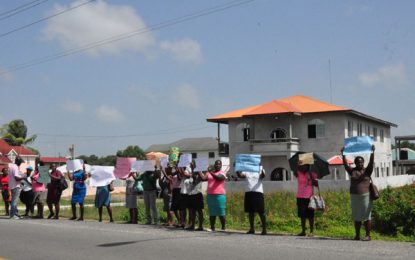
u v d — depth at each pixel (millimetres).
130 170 16797
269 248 10492
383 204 14312
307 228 14547
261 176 13406
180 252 10172
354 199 11812
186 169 14508
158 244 11289
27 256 10172
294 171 13367
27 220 17797
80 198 17953
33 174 19484
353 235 13016
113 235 13000
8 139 78688
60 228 14758
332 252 9867
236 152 51406
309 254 9672
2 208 26297
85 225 15734
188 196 14367
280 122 49188
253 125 50281
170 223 15625
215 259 9336
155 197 16078
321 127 48219
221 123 54000
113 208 24469
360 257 9266
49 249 10930
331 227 14570
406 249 10211
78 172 18016
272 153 48375
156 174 16031
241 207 19547
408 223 13312
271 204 20484
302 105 50219
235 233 13508
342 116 47344
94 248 10930
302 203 12914
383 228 13727
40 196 18828
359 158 11922
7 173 20953
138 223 16688
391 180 34719
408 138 62688
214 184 14156
